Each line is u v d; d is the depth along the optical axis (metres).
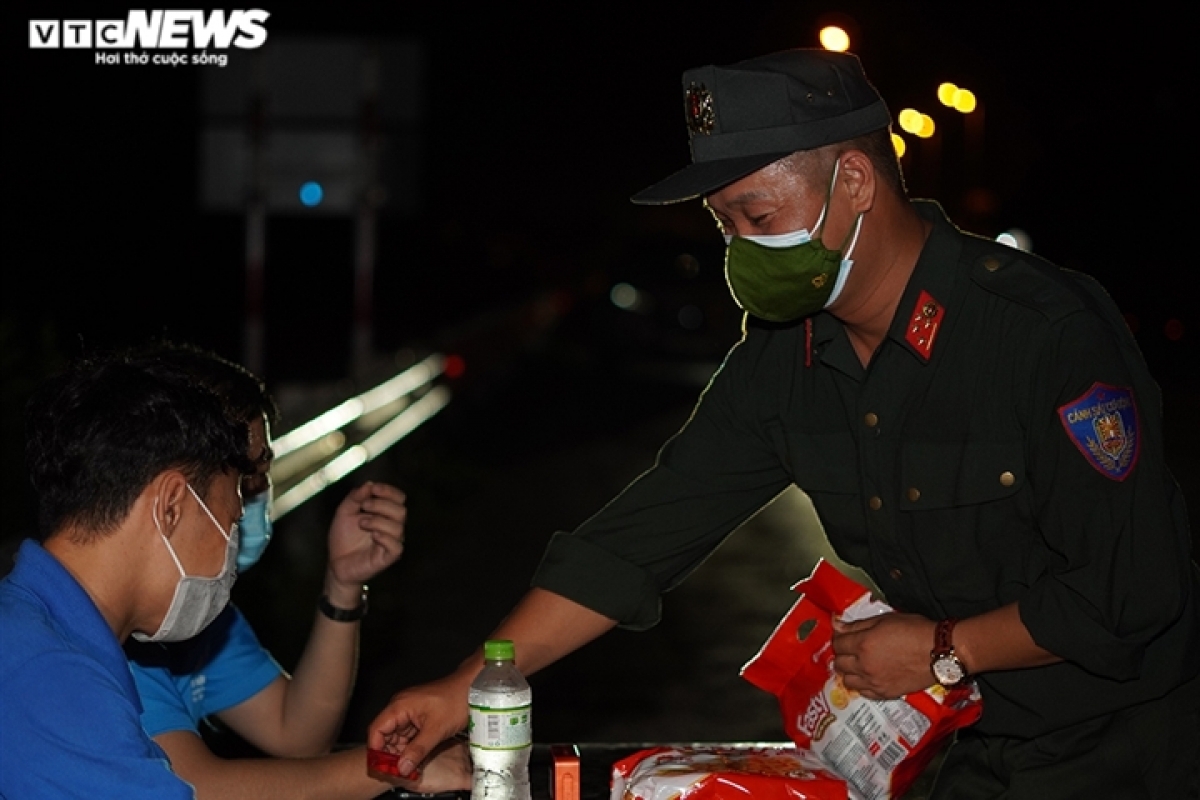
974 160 19.48
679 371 28.02
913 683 2.40
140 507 2.16
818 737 2.54
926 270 2.42
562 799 2.50
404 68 9.33
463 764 2.79
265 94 9.20
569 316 34.50
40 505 2.18
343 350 27.42
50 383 2.19
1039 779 2.47
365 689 6.56
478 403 19.41
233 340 24.06
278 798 2.75
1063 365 2.30
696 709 6.36
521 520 11.10
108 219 27.92
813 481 2.62
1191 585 2.38
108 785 2.00
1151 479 2.28
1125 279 19.00
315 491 7.45
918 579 2.52
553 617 2.78
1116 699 2.40
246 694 3.26
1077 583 2.27
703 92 2.40
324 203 9.38
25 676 2.02
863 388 2.50
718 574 9.10
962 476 2.40
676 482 2.81
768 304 2.46
